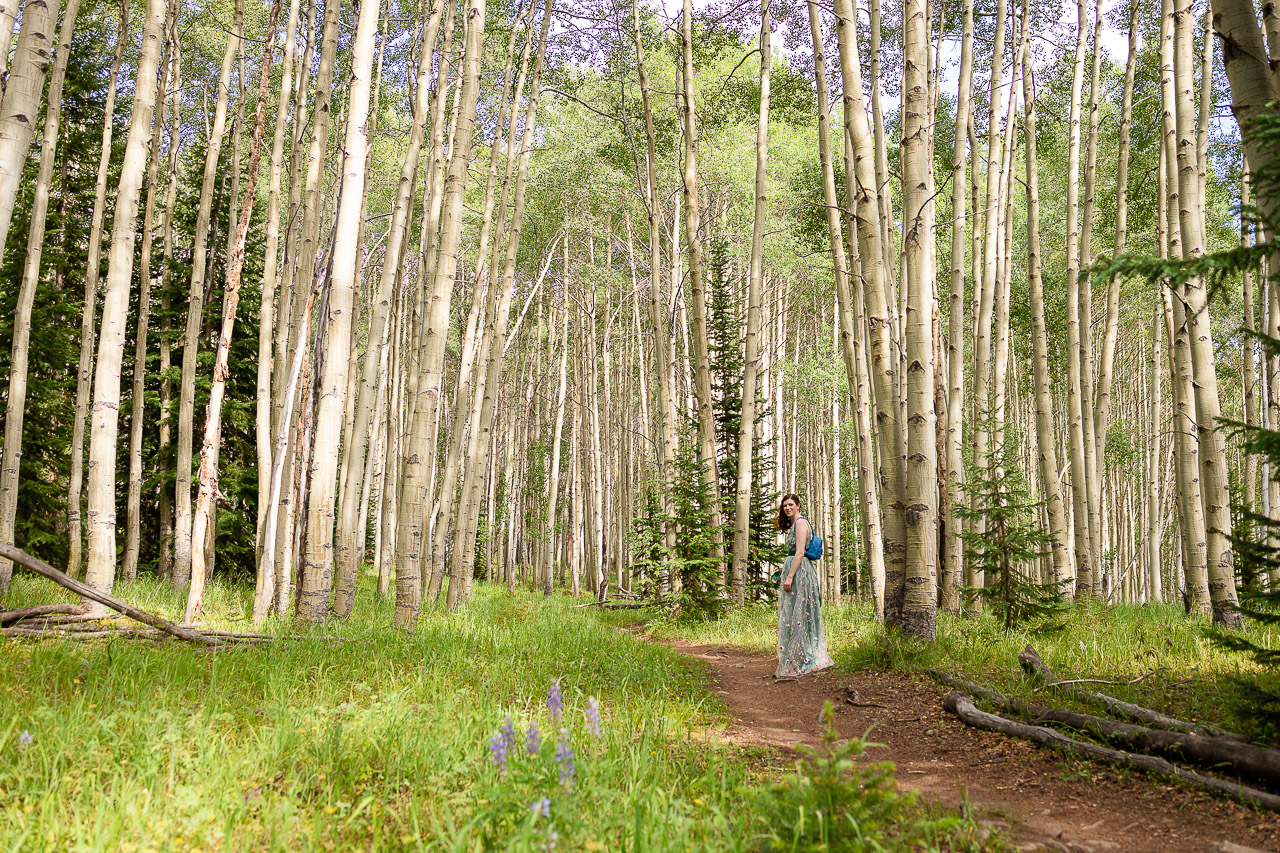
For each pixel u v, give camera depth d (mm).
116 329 9727
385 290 12992
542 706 5410
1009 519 9406
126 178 9797
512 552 28781
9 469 10891
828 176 13859
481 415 16719
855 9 9117
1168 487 26906
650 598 17656
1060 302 21016
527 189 25062
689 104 15438
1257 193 4355
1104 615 11211
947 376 14062
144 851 2924
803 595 8375
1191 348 9703
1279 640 7473
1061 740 4809
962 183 12836
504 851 2881
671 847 2953
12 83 6566
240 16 14195
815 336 30828
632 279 27297
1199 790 4004
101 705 4660
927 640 8203
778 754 5031
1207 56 11945
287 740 4129
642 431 27328
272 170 12633
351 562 10531
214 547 14242
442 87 15711
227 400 15875
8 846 2869
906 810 3703
